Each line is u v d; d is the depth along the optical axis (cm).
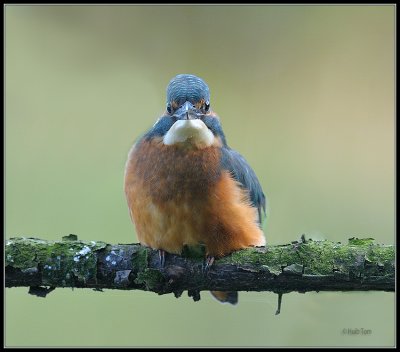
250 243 847
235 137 1512
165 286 803
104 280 791
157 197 834
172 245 831
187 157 838
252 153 1499
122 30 1542
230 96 1548
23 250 780
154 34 1557
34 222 1212
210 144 852
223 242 827
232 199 834
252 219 865
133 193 854
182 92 902
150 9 1557
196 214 825
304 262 770
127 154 914
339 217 1399
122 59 1533
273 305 973
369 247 770
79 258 782
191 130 834
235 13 1581
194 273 803
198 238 827
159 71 1538
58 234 1212
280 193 1438
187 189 830
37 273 779
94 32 1525
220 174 840
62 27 1509
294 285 780
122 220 1241
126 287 799
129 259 791
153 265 804
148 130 912
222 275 797
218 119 927
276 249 788
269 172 1480
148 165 850
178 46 1556
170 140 841
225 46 1574
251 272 785
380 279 759
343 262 763
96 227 1222
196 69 1557
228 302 966
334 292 855
